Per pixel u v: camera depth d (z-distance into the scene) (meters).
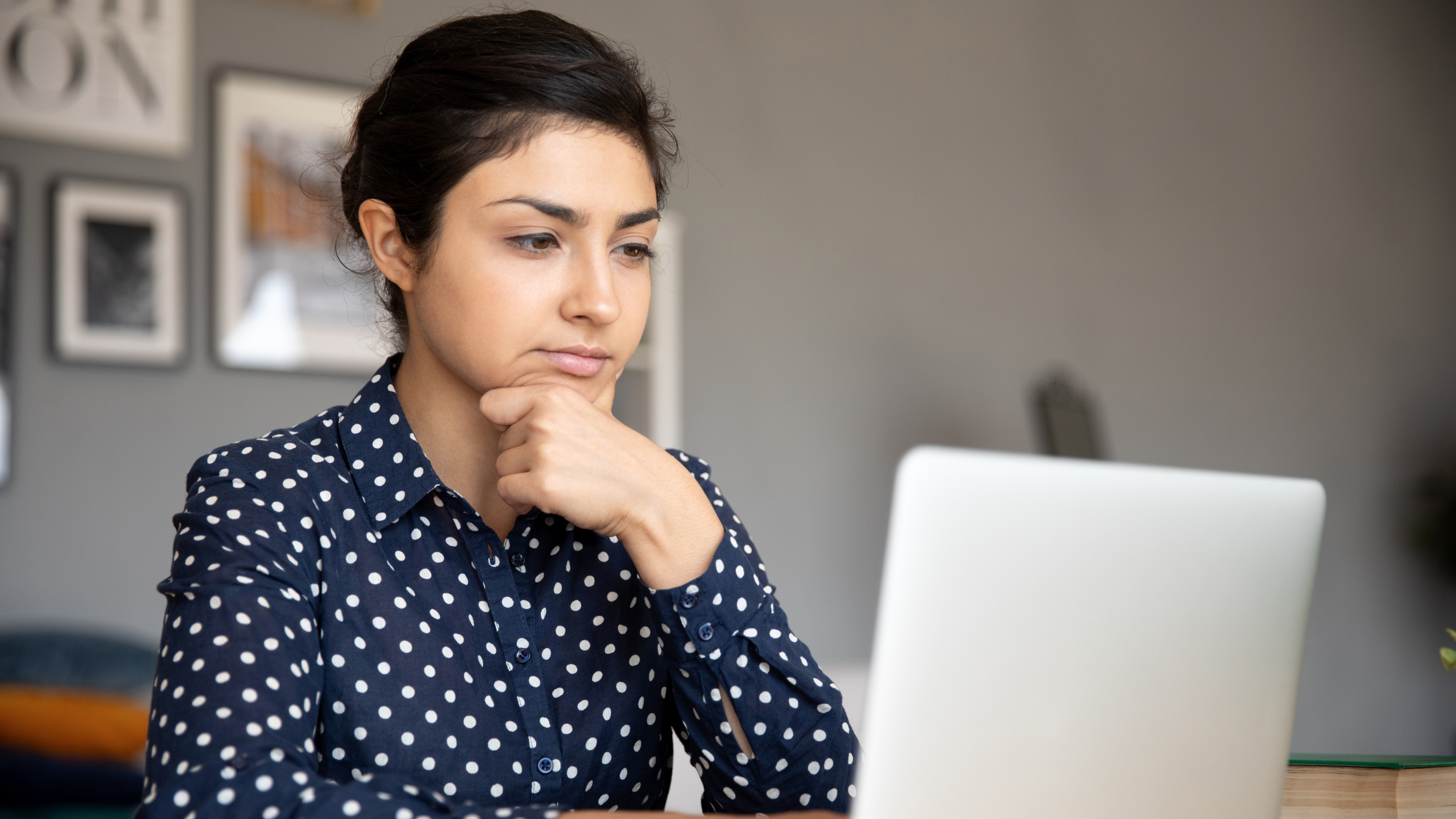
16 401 3.16
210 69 3.44
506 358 0.87
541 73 0.84
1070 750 0.59
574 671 0.94
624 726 0.95
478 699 0.88
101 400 3.27
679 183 4.18
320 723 0.84
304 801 0.67
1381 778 0.85
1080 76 5.21
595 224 0.85
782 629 0.88
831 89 4.54
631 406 3.99
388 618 0.87
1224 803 0.68
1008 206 4.95
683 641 0.86
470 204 0.85
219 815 0.68
